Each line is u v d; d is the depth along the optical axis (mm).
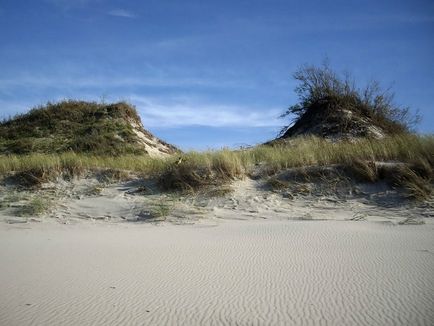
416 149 12141
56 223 10156
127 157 15805
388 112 21375
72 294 4902
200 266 5965
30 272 5809
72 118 24625
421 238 7184
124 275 5602
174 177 12375
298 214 10203
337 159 12602
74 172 13578
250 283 5184
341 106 20938
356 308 4309
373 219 9422
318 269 5641
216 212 10602
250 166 13188
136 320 4164
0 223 10156
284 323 4031
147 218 10398
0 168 14023
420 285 4863
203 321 4113
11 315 4328
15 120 25266
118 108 25031
